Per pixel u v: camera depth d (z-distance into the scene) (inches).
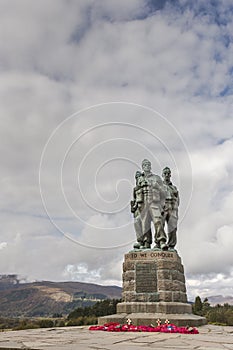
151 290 786.2
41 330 685.3
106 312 1296.8
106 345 402.9
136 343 426.9
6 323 1622.8
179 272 830.5
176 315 740.7
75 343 424.5
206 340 466.3
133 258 815.1
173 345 405.4
